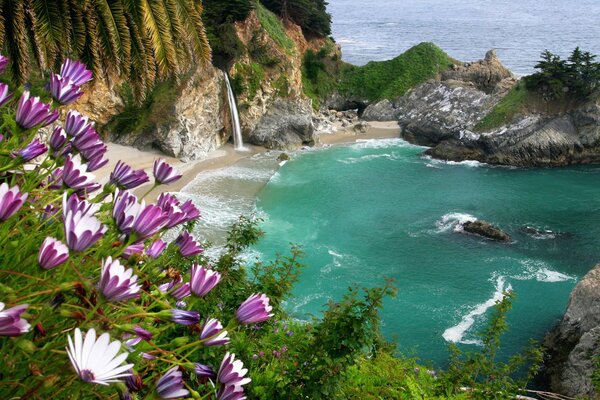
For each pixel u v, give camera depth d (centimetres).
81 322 251
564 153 5497
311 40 7869
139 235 279
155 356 303
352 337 591
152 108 4725
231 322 300
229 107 5506
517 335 2617
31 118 323
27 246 302
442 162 5547
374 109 7325
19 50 1177
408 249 3503
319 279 3078
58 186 351
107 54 1257
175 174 356
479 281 3116
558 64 5825
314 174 4962
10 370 251
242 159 5262
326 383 575
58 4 1156
